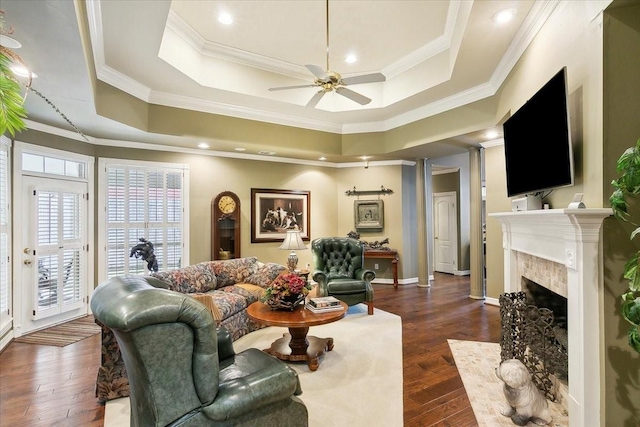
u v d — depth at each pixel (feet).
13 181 12.76
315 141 19.89
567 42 7.79
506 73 12.40
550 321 8.05
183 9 11.80
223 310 11.46
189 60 13.60
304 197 22.35
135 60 12.19
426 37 13.67
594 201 6.58
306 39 13.79
